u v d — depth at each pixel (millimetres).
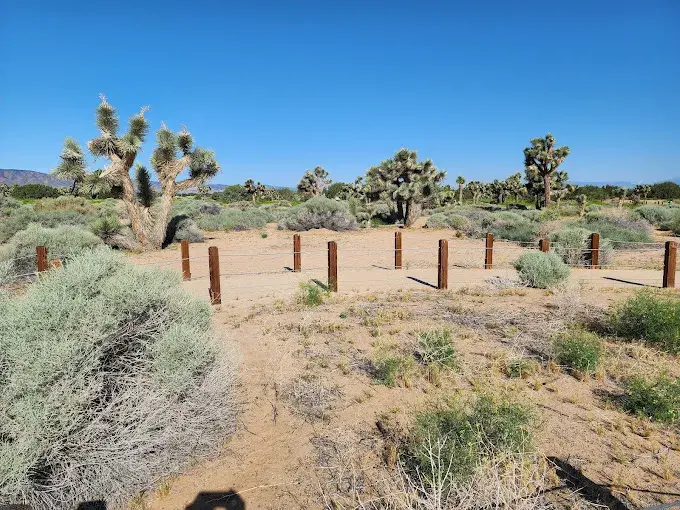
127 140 15484
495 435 3490
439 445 3164
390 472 3455
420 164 27734
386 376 5086
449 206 47312
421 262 13836
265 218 27625
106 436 3273
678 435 3943
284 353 5965
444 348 5426
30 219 21766
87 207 30406
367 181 30922
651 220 25969
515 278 10516
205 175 17734
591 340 5684
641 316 6352
